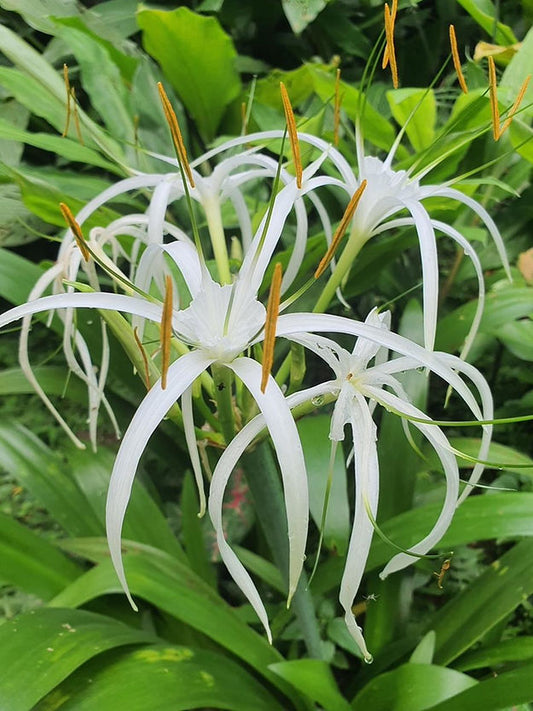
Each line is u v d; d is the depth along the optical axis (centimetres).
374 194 16
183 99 34
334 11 37
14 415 35
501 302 28
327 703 18
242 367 12
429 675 19
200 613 20
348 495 29
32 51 23
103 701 16
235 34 41
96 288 17
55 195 22
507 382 34
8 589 26
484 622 20
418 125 26
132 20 37
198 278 13
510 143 27
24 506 31
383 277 33
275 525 18
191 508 26
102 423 35
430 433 13
